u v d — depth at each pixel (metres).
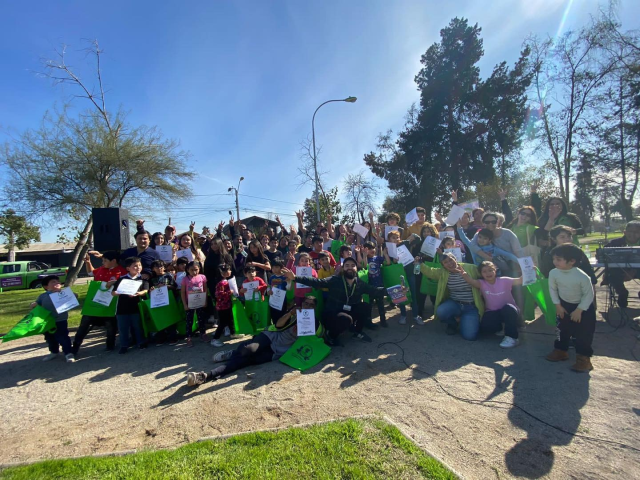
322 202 26.89
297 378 4.12
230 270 5.96
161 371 4.62
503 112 26.72
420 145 28.66
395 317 6.69
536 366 4.01
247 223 36.03
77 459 2.72
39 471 2.58
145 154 16.95
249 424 3.15
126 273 5.90
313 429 2.90
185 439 2.99
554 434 2.74
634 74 19.06
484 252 5.68
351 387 3.78
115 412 3.56
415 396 3.48
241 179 31.67
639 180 20.72
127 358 5.21
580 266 4.57
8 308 11.72
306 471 2.37
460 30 28.48
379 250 7.36
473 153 27.80
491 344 4.84
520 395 3.37
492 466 2.42
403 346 4.97
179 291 6.08
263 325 5.57
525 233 6.08
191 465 2.50
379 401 3.43
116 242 6.72
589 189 23.44
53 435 3.19
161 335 5.86
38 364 5.11
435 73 29.39
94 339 6.44
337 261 8.17
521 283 4.90
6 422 3.48
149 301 5.71
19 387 4.33
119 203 17.27
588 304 3.73
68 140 15.95
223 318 5.70
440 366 4.19
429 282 6.00
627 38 18.86
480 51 28.08
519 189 27.92
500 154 28.06
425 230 6.67
